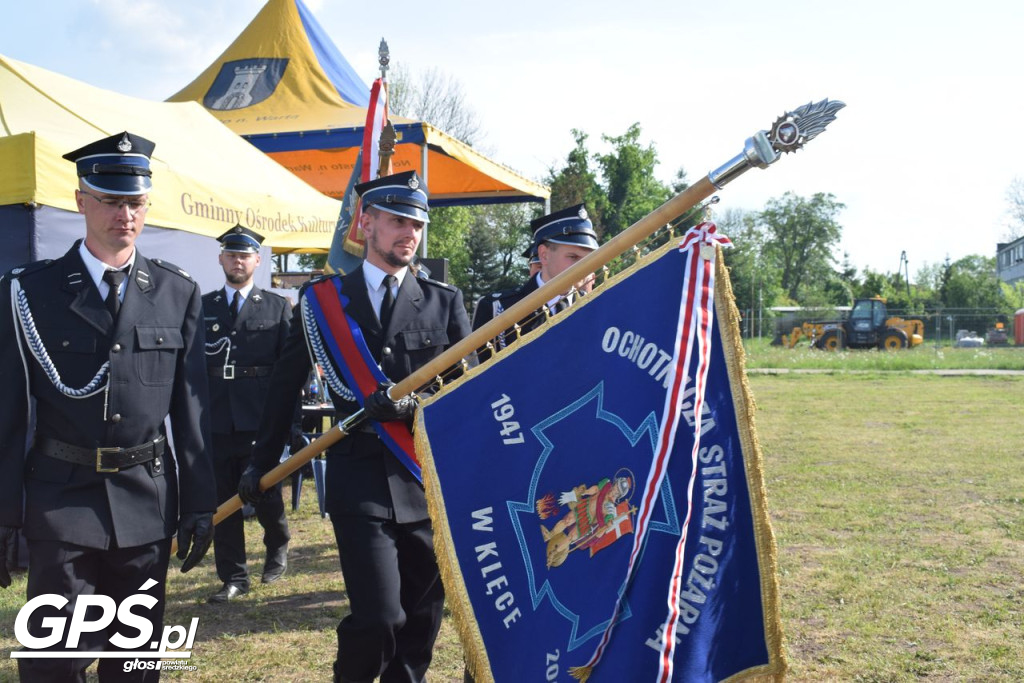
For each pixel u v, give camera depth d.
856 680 4.04
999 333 41.28
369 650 3.21
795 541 6.45
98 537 3.08
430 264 9.07
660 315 2.60
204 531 3.36
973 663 4.21
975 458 10.07
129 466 3.18
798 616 4.87
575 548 2.64
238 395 5.91
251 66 13.75
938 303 60.62
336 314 3.54
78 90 8.13
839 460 9.99
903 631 4.63
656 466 2.43
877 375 25.17
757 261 71.00
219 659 4.39
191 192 7.70
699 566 2.51
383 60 5.57
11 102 7.20
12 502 3.03
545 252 4.37
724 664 2.49
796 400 17.44
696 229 2.50
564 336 2.74
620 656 2.47
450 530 2.77
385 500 3.32
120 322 3.17
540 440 2.74
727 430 2.53
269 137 12.19
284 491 8.70
